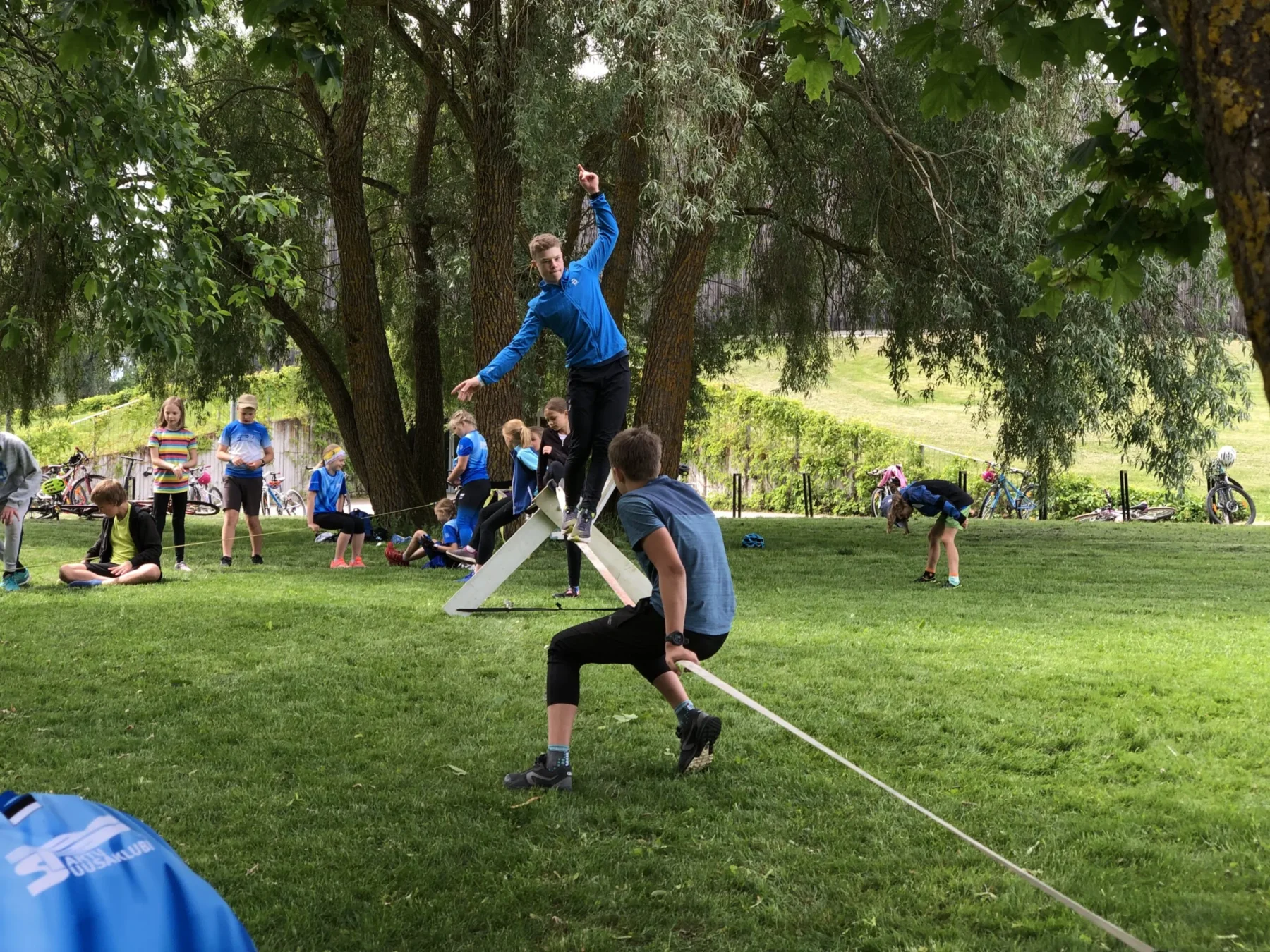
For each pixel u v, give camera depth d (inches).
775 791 169.3
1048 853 144.9
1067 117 556.7
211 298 297.7
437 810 161.2
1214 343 626.8
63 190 275.9
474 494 479.5
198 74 645.9
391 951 118.4
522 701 225.6
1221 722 208.2
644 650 172.7
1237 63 61.2
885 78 565.9
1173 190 136.3
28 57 273.6
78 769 179.2
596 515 275.6
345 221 644.7
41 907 52.8
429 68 556.7
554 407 363.6
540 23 498.0
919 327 645.3
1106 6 138.5
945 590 408.8
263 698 226.7
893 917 124.9
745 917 125.5
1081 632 310.2
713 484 1185.4
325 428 1123.3
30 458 384.5
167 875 59.6
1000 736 200.2
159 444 450.6
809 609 352.2
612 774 177.6
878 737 201.0
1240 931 120.1
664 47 443.8
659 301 559.8
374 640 288.4
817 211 644.7
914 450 1090.1
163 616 319.6
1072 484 979.9
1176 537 669.3
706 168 466.0
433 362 737.6
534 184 503.5
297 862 141.4
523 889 133.0
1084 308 569.0
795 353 762.8
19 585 385.4
